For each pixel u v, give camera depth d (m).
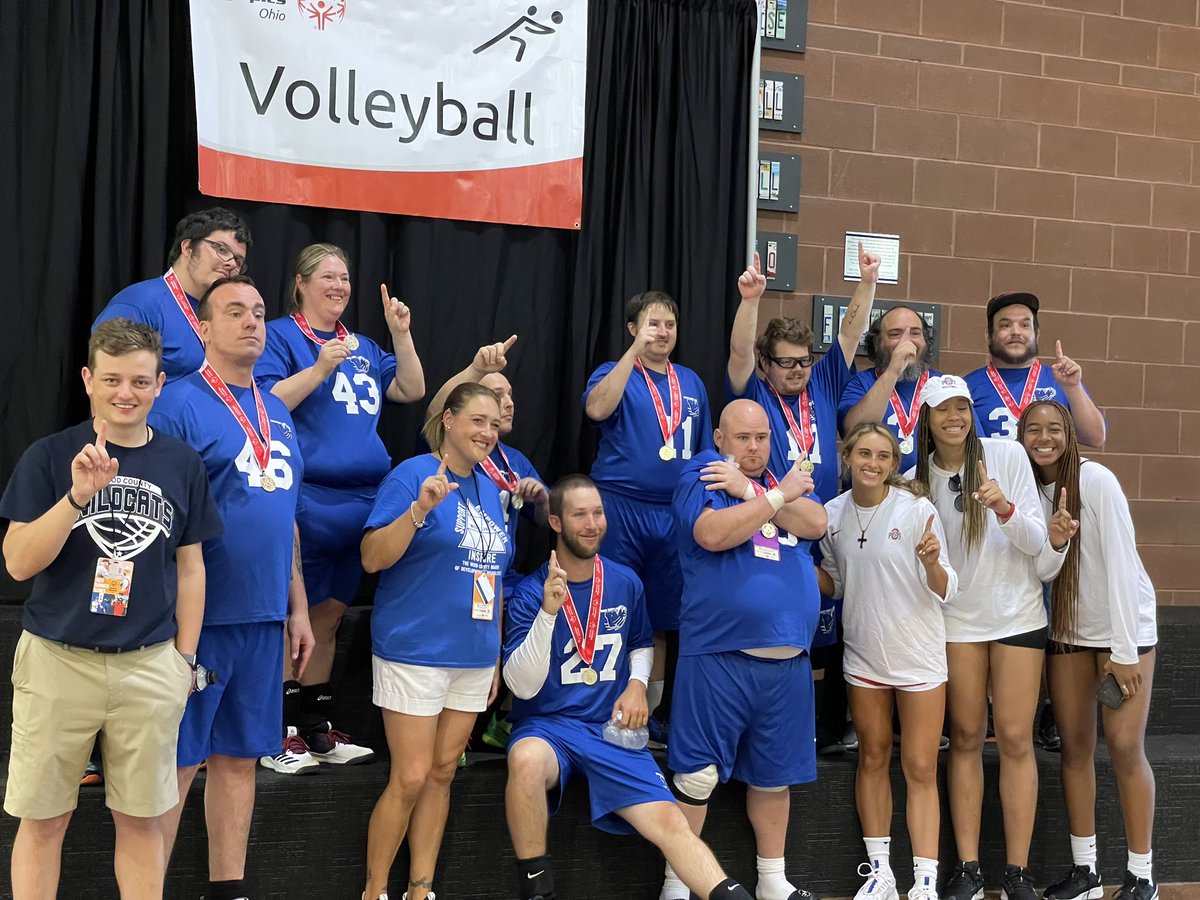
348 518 3.83
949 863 4.00
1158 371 5.70
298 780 3.56
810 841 3.95
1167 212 5.72
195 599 2.96
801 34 5.21
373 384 3.97
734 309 4.97
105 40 4.19
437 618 3.42
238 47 4.30
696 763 3.68
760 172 5.17
